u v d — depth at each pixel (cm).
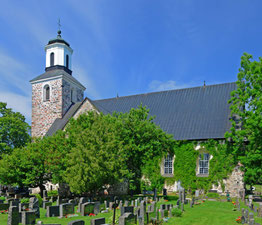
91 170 2141
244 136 2791
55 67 4550
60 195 3269
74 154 2233
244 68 2889
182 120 3566
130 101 4300
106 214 1883
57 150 2770
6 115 4219
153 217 1641
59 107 4369
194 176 3195
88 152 2162
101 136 2336
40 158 2794
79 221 1315
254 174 2595
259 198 3030
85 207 1856
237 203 2255
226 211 2050
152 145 2780
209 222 1622
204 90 3872
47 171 2750
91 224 1382
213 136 3181
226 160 3067
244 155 2938
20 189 3503
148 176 3212
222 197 2906
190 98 3859
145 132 2781
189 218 1730
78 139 2302
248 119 2534
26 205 1952
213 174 3108
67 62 4700
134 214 1491
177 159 3303
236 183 2984
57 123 4256
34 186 2959
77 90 4791
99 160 2166
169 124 3591
